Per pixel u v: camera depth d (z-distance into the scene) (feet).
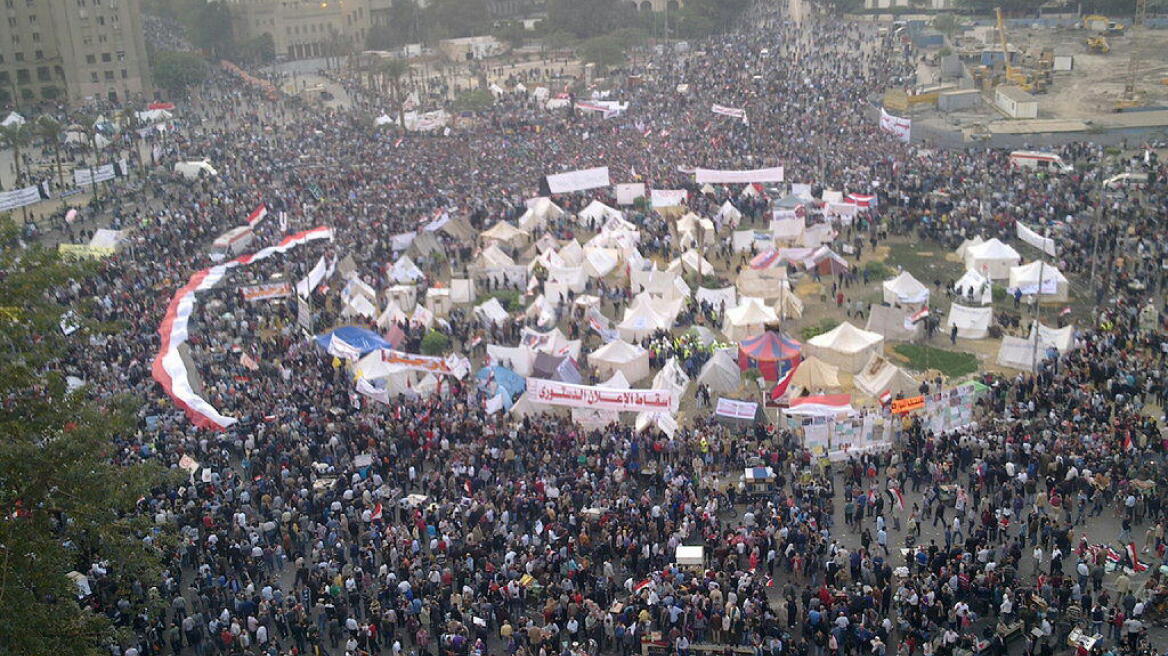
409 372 207.92
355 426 185.98
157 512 158.10
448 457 180.14
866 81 507.30
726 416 186.39
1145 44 629.92
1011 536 153.89
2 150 480.64
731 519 163.12
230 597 144.15
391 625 138.41
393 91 620.90
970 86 524.93
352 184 362.12
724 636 133.49
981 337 233.14
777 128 407.23
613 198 344.90
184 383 186.80
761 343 215.31
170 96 641.40
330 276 271.08
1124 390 189.26
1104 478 157.58
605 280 276.00
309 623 138.00
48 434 116.37
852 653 133.18
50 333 124.26
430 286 273.13
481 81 583.99
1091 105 481.05
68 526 122.93
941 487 161.38
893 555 152.46
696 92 490.08
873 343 215.51
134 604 134.92
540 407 195.11
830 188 331.36
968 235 291.17
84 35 629.51
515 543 151.12
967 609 130.82
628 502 156.56
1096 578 140.05
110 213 363.56
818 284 270.05
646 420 186.60
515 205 335.47
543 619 139.64
